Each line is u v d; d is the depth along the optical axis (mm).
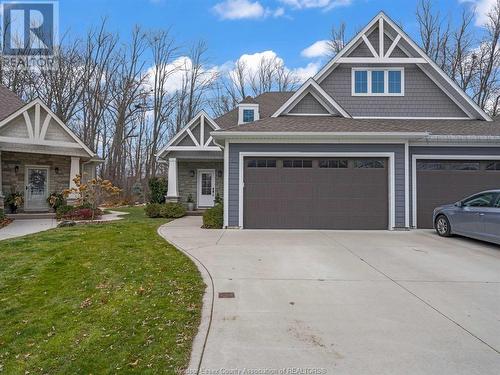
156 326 3988
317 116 13188
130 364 3219
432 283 5621
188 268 6383
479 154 11711
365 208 11297
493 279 5848
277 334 3791
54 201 15711
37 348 3652
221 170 19484
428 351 3436
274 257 7285
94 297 5023
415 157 11711
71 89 28344
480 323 4090
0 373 3227
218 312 4383
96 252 7605
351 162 11336
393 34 14234
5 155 15406
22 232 10844
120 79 31016
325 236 9906
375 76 14055
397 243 8891
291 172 11336
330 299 4871
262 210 11344
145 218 15414
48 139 15539
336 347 3512
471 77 26000
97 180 15914
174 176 17875
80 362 3305
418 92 13992
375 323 4078
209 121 17781
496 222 8227
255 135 11039
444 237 9797
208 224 11500
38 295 5148
